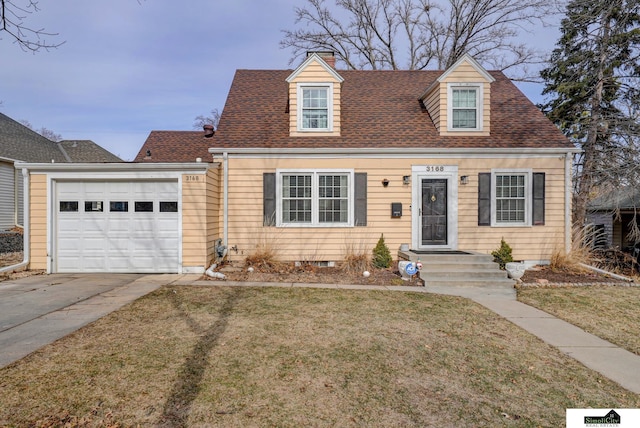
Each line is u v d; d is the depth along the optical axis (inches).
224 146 411.5
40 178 366.9
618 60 523.2
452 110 433.4
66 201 371.6
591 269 388.8
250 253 414.3
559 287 333.1
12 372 145.9
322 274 374.3
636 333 216.7
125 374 145.9
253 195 415.8
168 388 135.6
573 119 581.3
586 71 544.7
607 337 208.7
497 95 500.4
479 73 430.0
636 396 140.7
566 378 155.1
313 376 148.6
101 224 371.9
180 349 172.4
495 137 428.1
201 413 119.8
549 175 420.2
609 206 564.1
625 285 339.3
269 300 267.9
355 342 187.6
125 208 372.5
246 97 490.0
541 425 119.3
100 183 372.5
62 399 126.4
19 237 570.9
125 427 111.2
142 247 372.2
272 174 414.9
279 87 516.1
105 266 371.9
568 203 418.6
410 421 118.8
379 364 162.4
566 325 228.5
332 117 427.2
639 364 171.6
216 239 404.8
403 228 419.8
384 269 392.5
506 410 127.7
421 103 485.7
